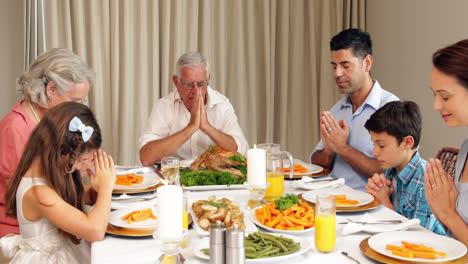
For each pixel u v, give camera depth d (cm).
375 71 400
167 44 381
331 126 239
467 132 287
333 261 124
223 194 196
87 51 372
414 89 345
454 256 122
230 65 404
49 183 154
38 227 160
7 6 382
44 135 154
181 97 284
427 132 329
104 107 380
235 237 105
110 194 157
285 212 149
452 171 192
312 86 417
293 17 413
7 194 162
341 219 158
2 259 212
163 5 377
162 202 112
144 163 271
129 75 378
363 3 410
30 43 378
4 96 389
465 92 145
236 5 396
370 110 248
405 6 352
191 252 130
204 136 299
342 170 254
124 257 129
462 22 294
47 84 195
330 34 414
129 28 374
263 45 404
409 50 349
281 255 122
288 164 235
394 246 126
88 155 157
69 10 362
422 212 194
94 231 144
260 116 416
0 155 189
